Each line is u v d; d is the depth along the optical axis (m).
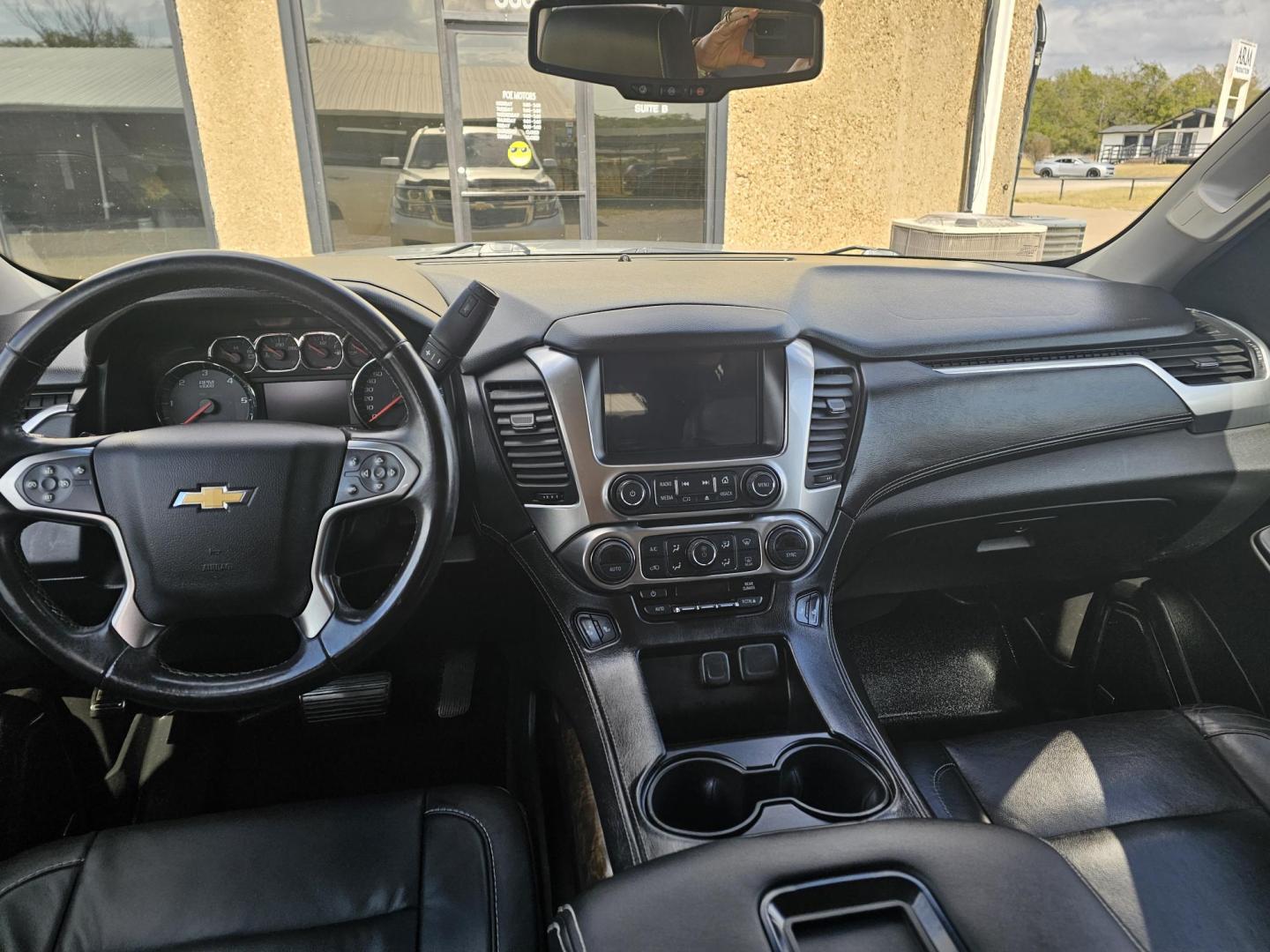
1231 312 1.72
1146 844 1.11
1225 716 1.32
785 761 1.26
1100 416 1.59
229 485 1.09
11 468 1.05
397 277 1.54
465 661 1.96
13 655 1.34
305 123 5.19
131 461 1.08
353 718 1.69
